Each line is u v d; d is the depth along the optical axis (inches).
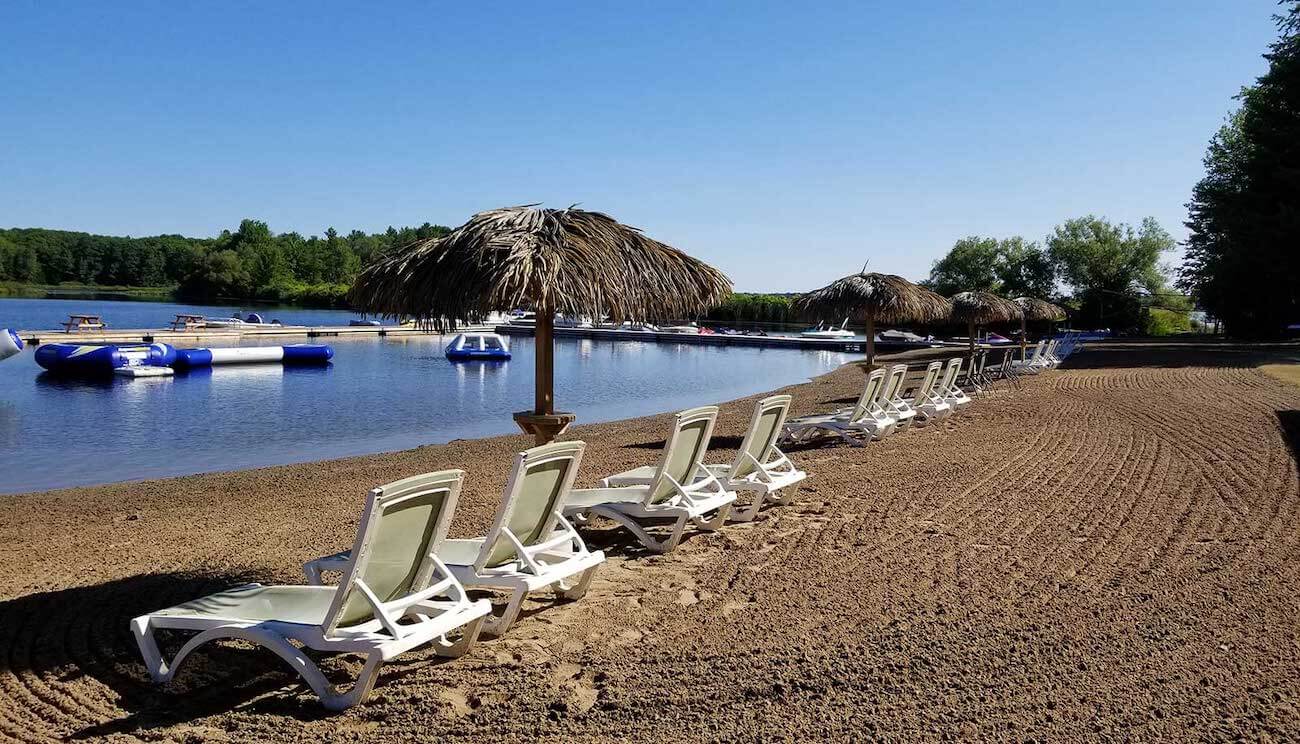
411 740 127.9
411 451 528.1
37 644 173.2
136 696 146.9
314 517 304.5
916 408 500.7
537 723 132.8
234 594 158.9
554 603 193.9
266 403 873.5
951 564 218.1
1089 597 189.5
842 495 304.8
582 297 213.6
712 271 260.4
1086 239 2637.8
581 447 182.5
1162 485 310.7
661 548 235.1
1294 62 1263.5
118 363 1158.3
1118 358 1142.3
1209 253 1839.3
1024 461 368.8
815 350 1950.1
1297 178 1256.2
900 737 125.5
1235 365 965.2
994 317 984.3
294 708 140.6
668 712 135.7
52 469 508.1
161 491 390.0
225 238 5354.3
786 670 151.1
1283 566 209.2
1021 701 137.1
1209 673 146.9
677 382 1186.6
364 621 149.0
